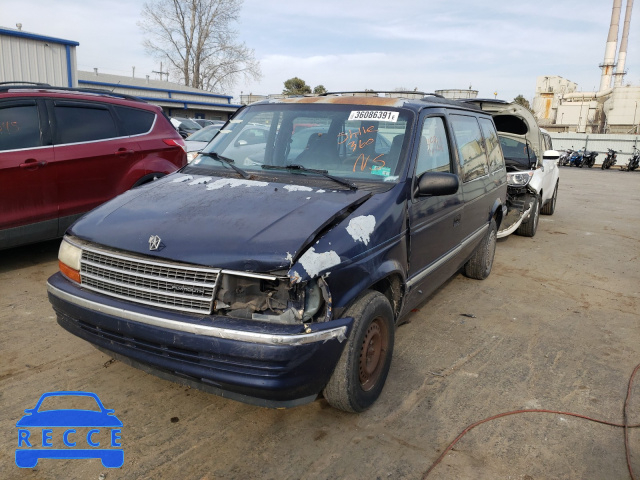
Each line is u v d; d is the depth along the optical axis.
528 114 8.24
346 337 2.77
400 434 3.07
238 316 2.61
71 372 3.59
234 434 3.01
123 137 6.23
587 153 31.91
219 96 40.59
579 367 4.07
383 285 3.48
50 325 4.30
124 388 3.43
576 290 6.07
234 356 2.51
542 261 7.38
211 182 3.58
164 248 2.73
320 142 3.88
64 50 14.52
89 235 3.03
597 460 2.92
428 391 3.58
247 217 2.92
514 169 8.51
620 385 3.79
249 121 4.29
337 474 2.71
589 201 14.20
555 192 11.23
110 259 2.88
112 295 2.86
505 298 5.66
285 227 2.80
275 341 2.48
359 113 3.94
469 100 8.27
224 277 2.60
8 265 5.79
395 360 4.03
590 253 7.96
